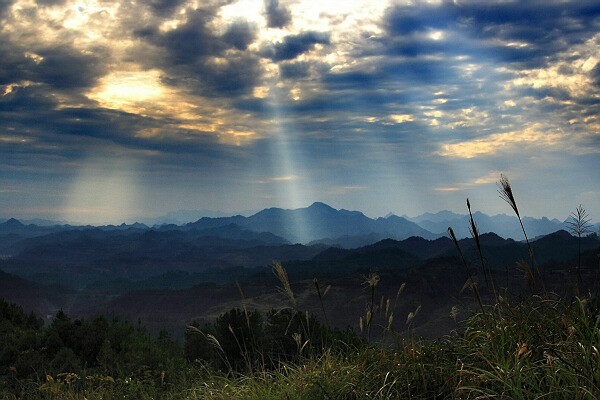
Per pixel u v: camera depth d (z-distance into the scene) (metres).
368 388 4.06
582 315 3.64
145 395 7.39
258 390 4.40
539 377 3.49
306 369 4.54
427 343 4.50
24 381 8.33
